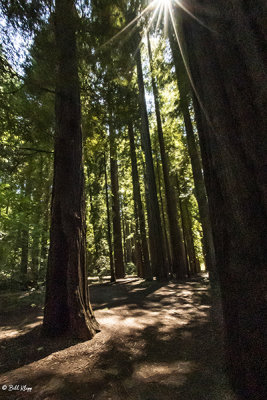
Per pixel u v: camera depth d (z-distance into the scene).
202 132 2.67
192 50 2.62
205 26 2.32
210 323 4.25
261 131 1.80
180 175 14.97
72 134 4.57
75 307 3.88
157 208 12.10
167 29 6.59
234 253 2.02
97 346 3.40
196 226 18.72
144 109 12.70
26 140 4.26
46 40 3.58
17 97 3.88
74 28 4.04
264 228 1.79
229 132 2.04
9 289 8.77
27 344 3.60
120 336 3.77
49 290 4.11
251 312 1.83
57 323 3.91
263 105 1.77
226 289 2.15
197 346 3.29
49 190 10.62
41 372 2.68
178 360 2.90
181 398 2.08
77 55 4.49
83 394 2.22
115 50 4.69
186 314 5.10
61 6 3.73
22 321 5.21
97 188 14.70
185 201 16.44
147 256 12.09
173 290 8.52
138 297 7.40
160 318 4.82
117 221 15.49
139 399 2.12
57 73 3.88
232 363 2.05
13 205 8.31
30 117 4.08
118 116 5.87
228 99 2.07
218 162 2.20
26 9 3.07
